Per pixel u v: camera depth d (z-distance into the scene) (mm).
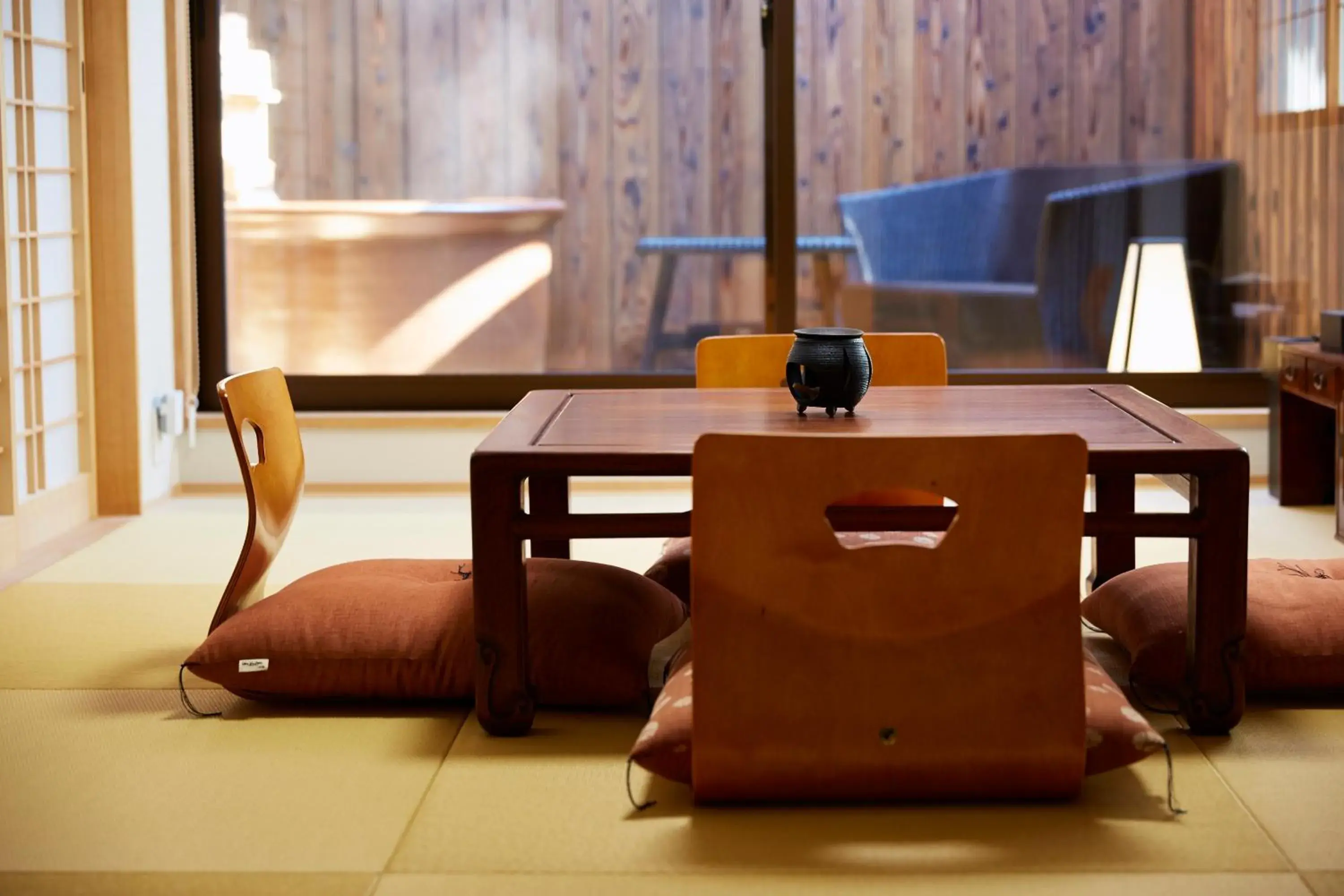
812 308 5148
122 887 1897
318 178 4934
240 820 2098
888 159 5078
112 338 4277
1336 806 2113
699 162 4992
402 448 4746
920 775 2090
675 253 5039
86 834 2057
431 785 2223
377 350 5023
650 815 2107
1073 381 4996
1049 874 1910
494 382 4957
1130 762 2121
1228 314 5152
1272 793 2162
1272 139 5074
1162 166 5090
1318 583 2650
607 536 2332
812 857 1965
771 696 2074
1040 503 2020
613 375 4973
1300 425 4301
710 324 5070
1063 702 2072
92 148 4230
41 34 3998
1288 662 2492
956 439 2000
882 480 2012
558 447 2338
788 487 2018
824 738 2080
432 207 4973
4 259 3662
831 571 2041
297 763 2314
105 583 3477
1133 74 5055
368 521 4246
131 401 4293
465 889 1884
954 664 2068
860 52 5031
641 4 4922
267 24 4855
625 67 4949
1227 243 5117
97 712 2562
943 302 5156
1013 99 5062
